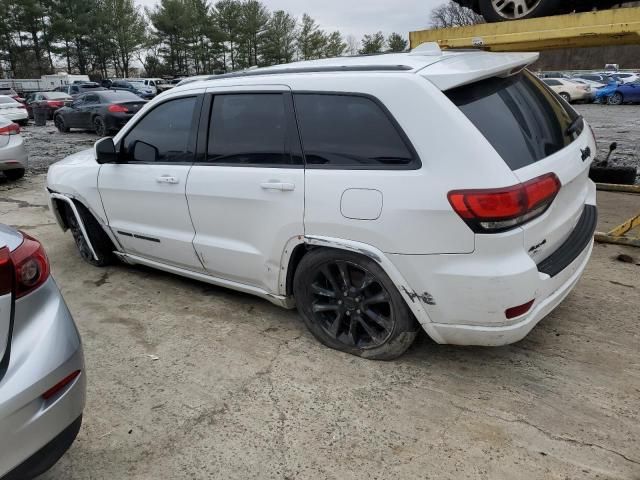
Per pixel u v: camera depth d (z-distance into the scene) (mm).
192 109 3602
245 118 3301
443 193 2500
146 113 3908
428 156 2568
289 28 69250
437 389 2830
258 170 3184
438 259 2572
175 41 66188
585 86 25469
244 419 2670
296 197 2986
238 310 3846
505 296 2488
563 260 2756
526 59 3029
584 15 4840
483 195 2414
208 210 3488
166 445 2514
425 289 2662
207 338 3469
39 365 1902
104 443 2541
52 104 21953
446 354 3150
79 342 2113
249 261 3375
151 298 4117
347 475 2285
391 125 2695
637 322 3414
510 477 2230
